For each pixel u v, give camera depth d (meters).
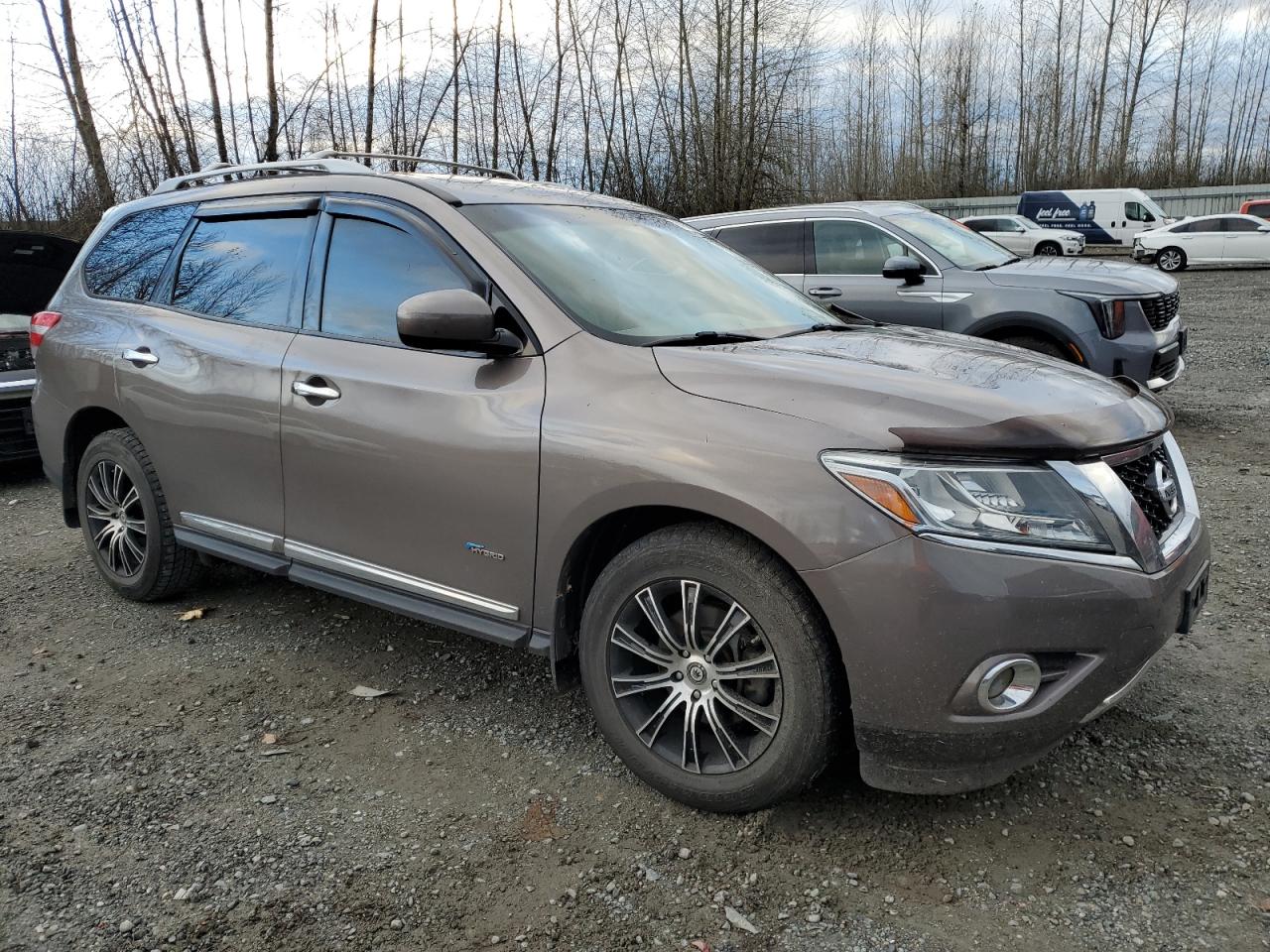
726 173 25.67
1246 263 25.98
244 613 4.16
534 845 2.51
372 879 2.38
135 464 4.00
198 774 2.86
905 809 2.63
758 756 2.47
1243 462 6.31
